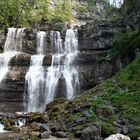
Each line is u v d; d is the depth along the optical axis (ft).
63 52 198.08
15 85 169.99
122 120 81.35
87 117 87.15
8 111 165.68
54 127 83.97
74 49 195.31
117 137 66.33
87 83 172.76
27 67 176.96
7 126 95.20
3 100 167.63
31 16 264.93
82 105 98.12
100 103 95.86
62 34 200.54
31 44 199.21
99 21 199.52
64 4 336.90
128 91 104.06
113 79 123.95
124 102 95.81
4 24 226.99
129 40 160.25
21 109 167.53
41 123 95.61
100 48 188.03
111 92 107.86
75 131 80.18
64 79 174.70
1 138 76.13
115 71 164.45
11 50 199.72
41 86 172.96
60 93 173.17
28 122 102.06
